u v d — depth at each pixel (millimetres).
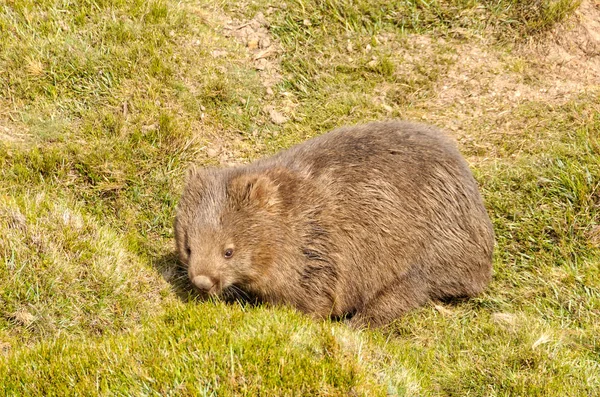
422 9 14898
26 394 7676
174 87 13016
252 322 8695
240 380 7750
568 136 12508
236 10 14844
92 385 7691
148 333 8547
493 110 13422
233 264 9414
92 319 9258
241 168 10180
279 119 13336
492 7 14805
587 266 10711
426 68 14148
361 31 14672
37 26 13000
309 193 9742
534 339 9492
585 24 14203
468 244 10359
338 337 8656
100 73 12703
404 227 9953
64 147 11703
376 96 13820
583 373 8914
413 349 9781
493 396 8766
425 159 10219
